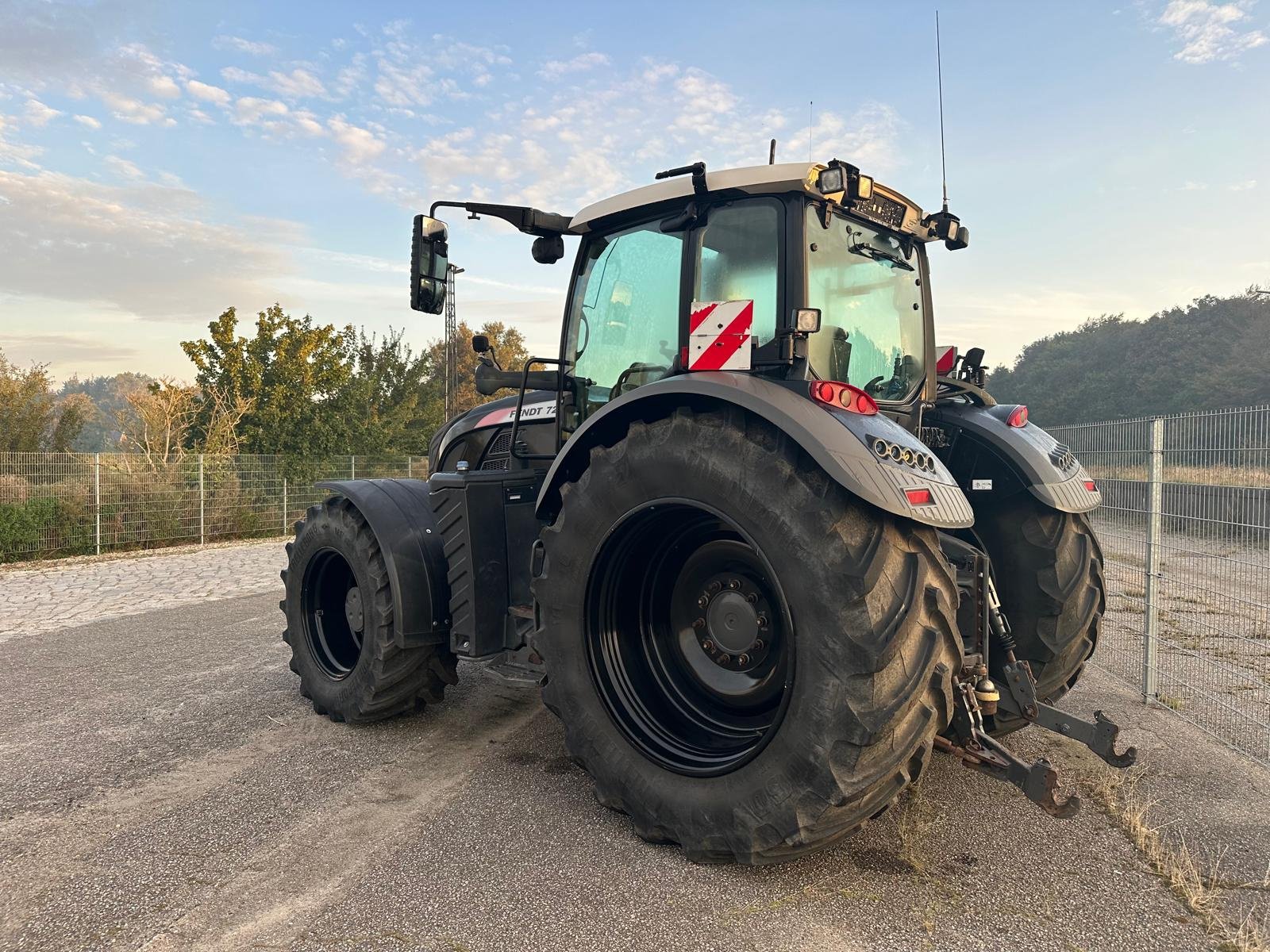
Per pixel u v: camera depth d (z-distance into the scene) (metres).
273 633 6.13
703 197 2.87
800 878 2.36
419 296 3.45
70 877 2.40
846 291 2.98
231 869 2.45
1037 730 3.69
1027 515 3.35
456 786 3.10
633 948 2.01
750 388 2.43
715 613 2.82
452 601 3.48
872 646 2.12
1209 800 2.94
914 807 2.85
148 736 3.73
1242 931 2.05
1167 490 4.47
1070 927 2.11
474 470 4.24
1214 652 5.13
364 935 2.08
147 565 11.16
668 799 2.50
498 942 2.04
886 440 2.35
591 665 2.75
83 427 21.28
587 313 3.42
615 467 2.67
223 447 18.30
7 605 7.84
